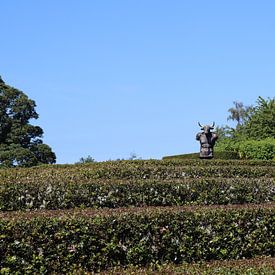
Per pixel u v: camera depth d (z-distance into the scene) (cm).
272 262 1190
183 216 1352
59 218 1235
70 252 1227
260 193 1850
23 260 1180
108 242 1270
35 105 5766
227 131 6338
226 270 1075
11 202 1559
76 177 1884
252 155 4422
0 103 5603
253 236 1413
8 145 5528
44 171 2094
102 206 1653
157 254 1311
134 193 1706
